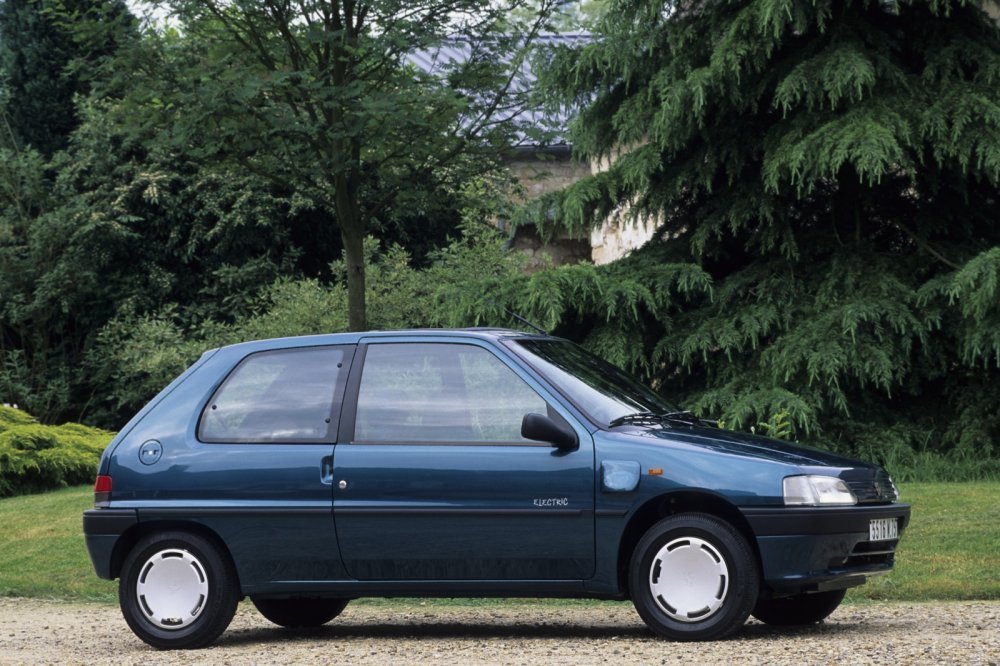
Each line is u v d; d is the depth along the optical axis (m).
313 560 7.37
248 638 7.98
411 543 7.24
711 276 15.59
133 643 8.00
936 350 14.45
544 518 7.07
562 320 15.23
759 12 13.94
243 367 7.83
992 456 14.27
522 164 23.16
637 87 15.70
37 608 10.55
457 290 15.24
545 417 7.04
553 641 7.15
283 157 14.17
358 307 14.64
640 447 7.06
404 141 14.00
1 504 16.45
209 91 12.84
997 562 9.75
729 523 6.89
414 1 13.36
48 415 25.02
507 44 14.17
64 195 24.88
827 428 14.53
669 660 6.20
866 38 14.51
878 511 7.06
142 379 23.95
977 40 14.58
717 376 15.08
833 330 14.20
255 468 7.48
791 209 15.59
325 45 13.81
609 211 15.91
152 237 25.12
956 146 13.79
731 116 15.12
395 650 6.98
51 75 26.14
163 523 7.60
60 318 25.33
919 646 6.46
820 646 6.55
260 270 24.56
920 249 14.98
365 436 7.43
